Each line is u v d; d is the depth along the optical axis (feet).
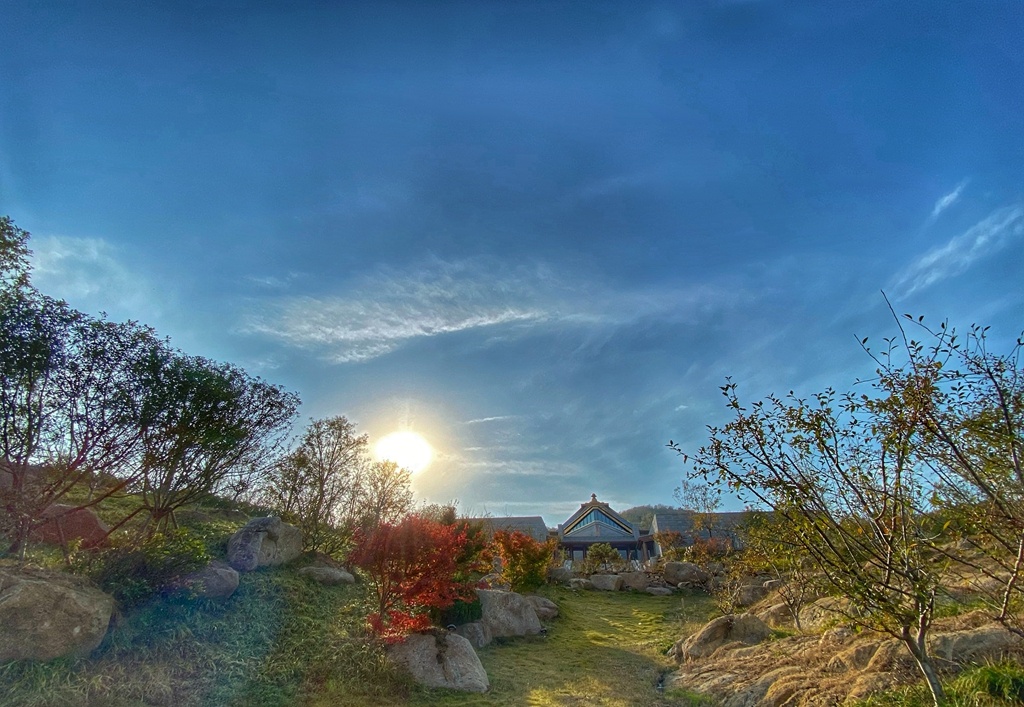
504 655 43.27
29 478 27.50
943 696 18.93
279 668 28.48
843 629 31.24
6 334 25.40
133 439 28.19
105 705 21.16
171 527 35.65
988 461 16.62
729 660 35.65
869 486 19.42
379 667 31.32
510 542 72.18
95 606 23.67
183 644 26.89
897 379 18.08
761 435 20.76
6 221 34.42
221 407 31.30
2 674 20.06
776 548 22.99
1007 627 18.97
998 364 16.81
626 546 166.40
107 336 27.89
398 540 35.17
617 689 34.24
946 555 19.29
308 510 48.78
